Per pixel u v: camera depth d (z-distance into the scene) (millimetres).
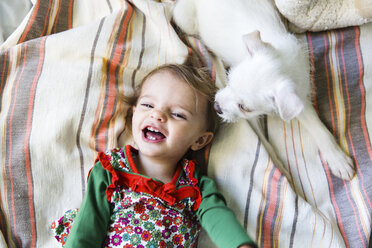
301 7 1416
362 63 1516
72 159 1420
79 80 1460
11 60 1465
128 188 1283
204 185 1339
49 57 1479
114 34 1527
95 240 1209
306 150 1514
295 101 1223
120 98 1504
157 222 1246
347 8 1427
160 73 1392
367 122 1508
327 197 1474
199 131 1390
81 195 1412
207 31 1591
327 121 1550
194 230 1304
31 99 1422
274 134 1532
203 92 1403
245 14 1504
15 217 1340
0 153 1373
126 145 1387
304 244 1368
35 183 1371
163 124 1309
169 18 1661
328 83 1543
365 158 1468
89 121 1455
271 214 1386
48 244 1354
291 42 1425
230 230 1182
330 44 1528
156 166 1362
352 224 1406
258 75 1308
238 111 1397
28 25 1548
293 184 1479
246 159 1441
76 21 1654
